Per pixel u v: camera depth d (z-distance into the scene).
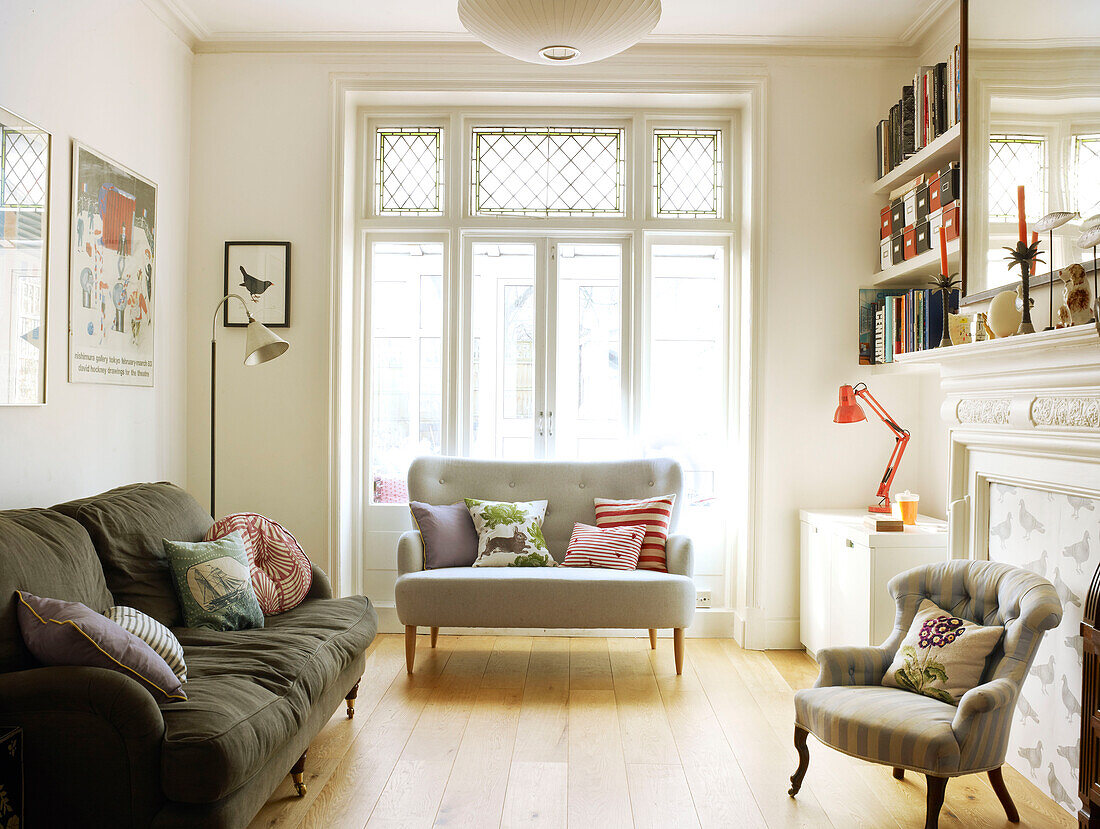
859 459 4.17
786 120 4.19
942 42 3.93
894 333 3.91
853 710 2.30
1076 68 2.46
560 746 2.89
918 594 2.68
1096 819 1.97
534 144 4.47
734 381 4.42
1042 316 2.66
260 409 4.22
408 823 2.33
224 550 2.90
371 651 4.06
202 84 4.23
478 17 2.77
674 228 4.39
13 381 2.79
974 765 2.16
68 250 3.12
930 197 3.53
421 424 4.48
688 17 3.88
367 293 4.46
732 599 4.42
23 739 1.82
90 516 2.65
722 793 2.54
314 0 3.77
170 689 2.02
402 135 4.48
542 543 4.00
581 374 4.47
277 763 2.21
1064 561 2.47
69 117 3.13
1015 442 2.64
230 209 4.23
